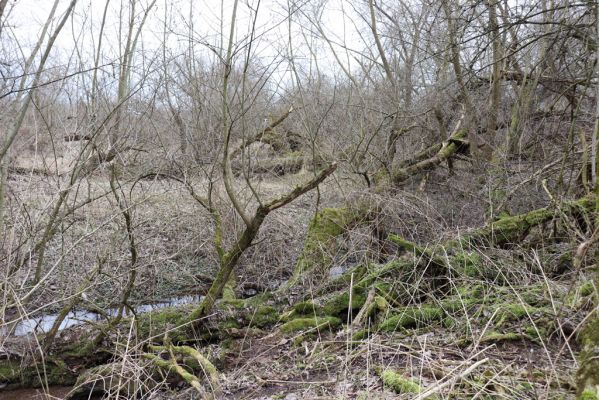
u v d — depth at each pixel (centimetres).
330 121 1020
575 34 779
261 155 1079
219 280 622
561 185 669
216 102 808
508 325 483
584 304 450
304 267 760
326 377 462
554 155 845
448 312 545
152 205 827
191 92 812
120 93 707
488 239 684
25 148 633
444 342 480
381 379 418
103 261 593
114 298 788
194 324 607
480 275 605
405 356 462
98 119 632
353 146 972
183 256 879
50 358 551
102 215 734
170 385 518
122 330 590
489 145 982
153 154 795
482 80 1050
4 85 510
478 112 1025
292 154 1092
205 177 816
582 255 336
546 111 958
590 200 637
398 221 817
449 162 1041
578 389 286
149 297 805
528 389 354
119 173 712
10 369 537
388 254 788
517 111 959
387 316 566
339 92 1123
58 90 617
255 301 669
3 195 532
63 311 556
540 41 916
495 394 344
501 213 784
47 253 759
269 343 584
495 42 947
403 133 1028
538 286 546
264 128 884
